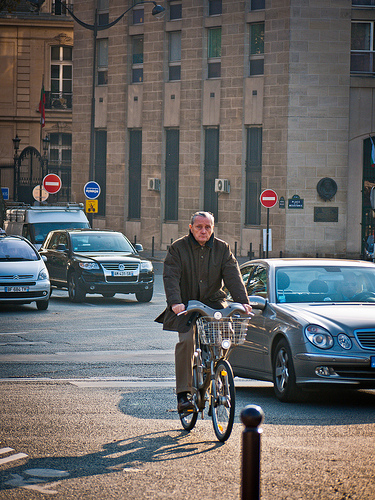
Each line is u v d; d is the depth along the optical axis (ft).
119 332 101.55
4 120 384.27
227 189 266.77
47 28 384.88
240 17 263.90
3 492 34.78
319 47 253.65
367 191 257.14
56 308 132.98
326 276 65.21
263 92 259.19
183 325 45.47
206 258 46.60
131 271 141.79
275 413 53.52
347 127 255.09
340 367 55.83
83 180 309.63
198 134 275.80
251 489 22.26
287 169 254.27
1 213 208.85
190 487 35.60
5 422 49.34
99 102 304.30
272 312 61.57
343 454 41.78
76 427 48.06
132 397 58.90
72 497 34.12
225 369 43.47
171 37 285.64
